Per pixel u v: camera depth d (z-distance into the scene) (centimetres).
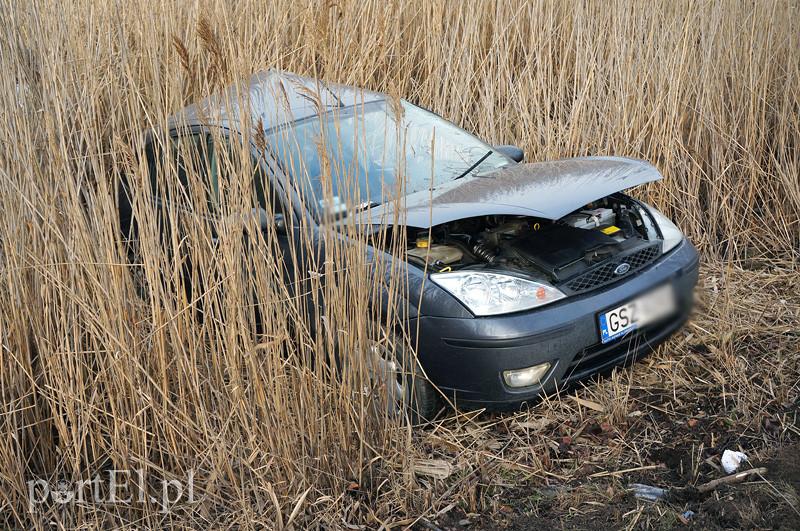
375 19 580
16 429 297
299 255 345
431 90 574
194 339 307
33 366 317
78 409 307
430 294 327
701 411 347
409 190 383
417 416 341
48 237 300
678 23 529
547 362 322
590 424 344
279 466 306
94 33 434
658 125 507
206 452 308
